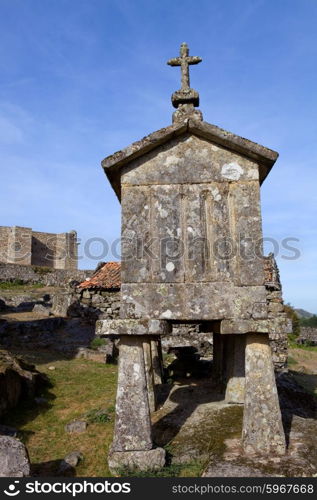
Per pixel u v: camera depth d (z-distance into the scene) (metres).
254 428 4.75
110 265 17.77
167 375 10.05
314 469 4.32
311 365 17.19
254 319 4.93
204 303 5.03
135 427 4.74
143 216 5.30
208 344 13.13
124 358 4.95
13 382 7.46
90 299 16.12
